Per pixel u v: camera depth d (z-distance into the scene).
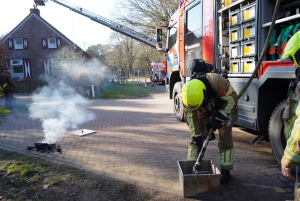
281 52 3.54
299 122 1.80
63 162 4.16
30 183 3.42
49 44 29.14
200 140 3.31
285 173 1.93
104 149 4.86
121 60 47.66
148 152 4.65
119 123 7.36
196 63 3.16
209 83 3.05
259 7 3.84
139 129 6.50
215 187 2.98
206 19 5.44
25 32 28.80
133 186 3.30
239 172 3.70
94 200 3.03
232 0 4.44
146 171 3.78
